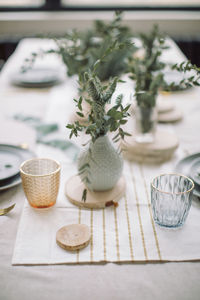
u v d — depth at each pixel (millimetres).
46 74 1936
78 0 3371
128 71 1179
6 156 1123
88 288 693
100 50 1381
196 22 3176
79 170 945
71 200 938
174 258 760
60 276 720
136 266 746
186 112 1550
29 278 716
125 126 1363
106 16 3207
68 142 1249
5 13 3256
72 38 1345
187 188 863
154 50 1249
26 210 908
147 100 1136
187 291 686
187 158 1102
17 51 2363
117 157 927
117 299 670
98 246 792
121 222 868
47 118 1464
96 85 865
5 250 788
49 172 955
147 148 1150
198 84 1031
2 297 675
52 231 839
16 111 1541
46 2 3244
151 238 815
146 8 3264
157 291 686
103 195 949
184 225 858
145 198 962
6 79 1926
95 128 818
